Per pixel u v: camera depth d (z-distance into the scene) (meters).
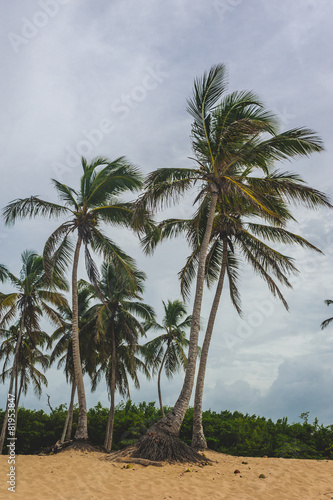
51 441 30.19
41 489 9.05
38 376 28.80
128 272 19.52
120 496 8.73
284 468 11.80
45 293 23.30
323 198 15.09
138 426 28.98
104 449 16.92
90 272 20.56
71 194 19.50
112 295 26.91
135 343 26.22
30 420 31.56
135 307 27.08
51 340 28.28
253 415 28.05
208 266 20.42
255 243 18.86
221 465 12.13
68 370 27.38
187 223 19.28
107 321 26.44
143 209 15.69
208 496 8.89
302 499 8.81
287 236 18.30
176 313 31.73
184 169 15.62
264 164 15.49
